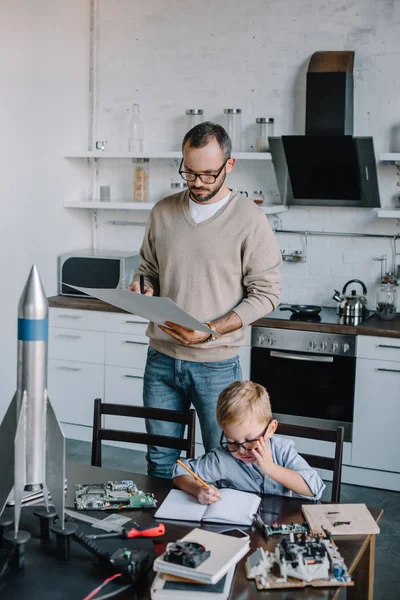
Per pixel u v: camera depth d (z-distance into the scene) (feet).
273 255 9.04
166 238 9.17
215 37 15.25
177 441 8.11
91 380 15.01
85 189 16.78
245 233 8.87
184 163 8.52
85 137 16.58
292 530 6.04
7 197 14.05
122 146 16.39
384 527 11.73
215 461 7.09
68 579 5.27
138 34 15.87
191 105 15.67
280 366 13.55
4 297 14.16
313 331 13.24
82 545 5.67
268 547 5.82
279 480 6.77
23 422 5.36
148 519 6.31
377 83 14.20
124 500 6.59
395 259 14.58
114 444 15.15
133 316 14.43
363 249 14.78
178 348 9.19
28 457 5.46
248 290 9.07
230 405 6.64
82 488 6.82
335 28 14.34
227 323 8.73
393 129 14.23
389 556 10.75
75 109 16.10
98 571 5.38
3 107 13.75
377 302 13.93
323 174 13.94
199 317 9.12
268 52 14.90
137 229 16.61
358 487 13.37
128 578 5.23
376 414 13.08
